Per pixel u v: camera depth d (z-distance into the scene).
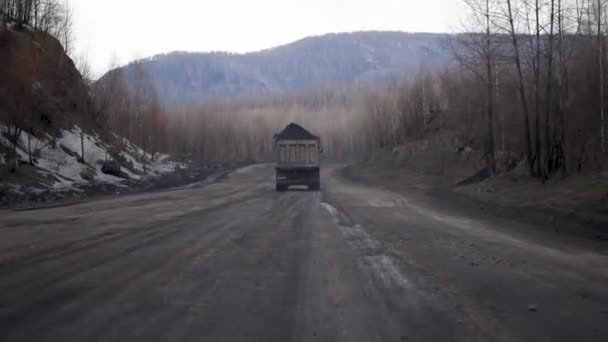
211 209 21.02
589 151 24.08
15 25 47.69
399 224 15.84
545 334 5.69
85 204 23.80
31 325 5.90
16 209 21.61
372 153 82.50
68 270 8.92
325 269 9.07
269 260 9.91
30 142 38.16
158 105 72.94
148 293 7.38
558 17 24.59
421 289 7.65
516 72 29.89
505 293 7.43
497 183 27.38
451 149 47.47
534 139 27.66
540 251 11.00
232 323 6.03
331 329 5.83
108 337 5.52
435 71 69.12
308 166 34.50
